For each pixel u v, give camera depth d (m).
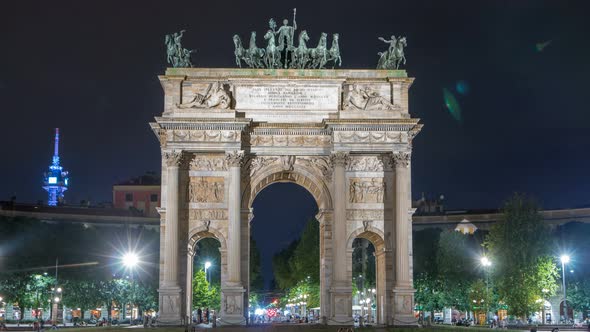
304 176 100.00
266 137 99.00
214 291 174.50
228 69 99.50
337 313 94.69
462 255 156.25
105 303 153.88
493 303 143.88
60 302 149.25
